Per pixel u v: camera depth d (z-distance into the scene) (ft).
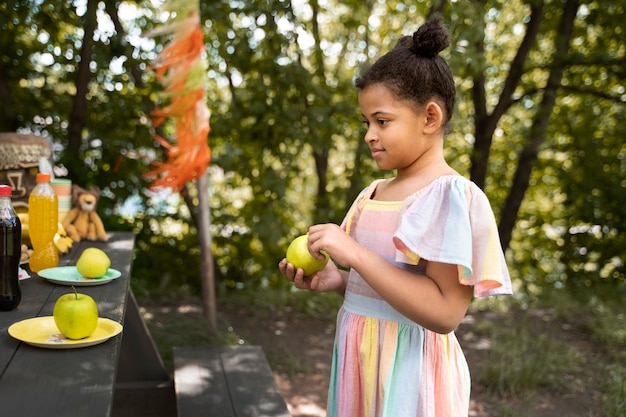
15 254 5.27
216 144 19.84
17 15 15.62
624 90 20.79
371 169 18.76
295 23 16.87
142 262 18.54
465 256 4.17
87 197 9.39
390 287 4.29
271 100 16.38
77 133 17.13
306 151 23.24
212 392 8.27
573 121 21.61
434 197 4.40
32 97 18.02
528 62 21.49
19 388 3.66
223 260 19.54
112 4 15.44
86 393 3.62
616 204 20.62
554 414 10.66
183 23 11.56
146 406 9.28
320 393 11.60
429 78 4.50
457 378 4.77
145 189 18.58
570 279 20.99
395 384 4.52
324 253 5.11
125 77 18.34
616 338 14.25
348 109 17.04
